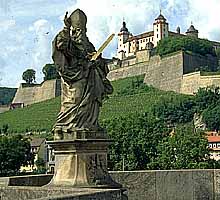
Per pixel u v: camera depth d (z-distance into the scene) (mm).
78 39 17391
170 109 178250
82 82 17000
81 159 16438
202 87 182875
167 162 85000
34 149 157625
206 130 164375
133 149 91938
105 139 16969
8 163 111812
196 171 24188
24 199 13914
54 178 16625
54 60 17016
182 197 24000
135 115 98688
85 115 16891
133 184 23234
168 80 199875
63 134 16750
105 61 17812
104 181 16578
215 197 24219
